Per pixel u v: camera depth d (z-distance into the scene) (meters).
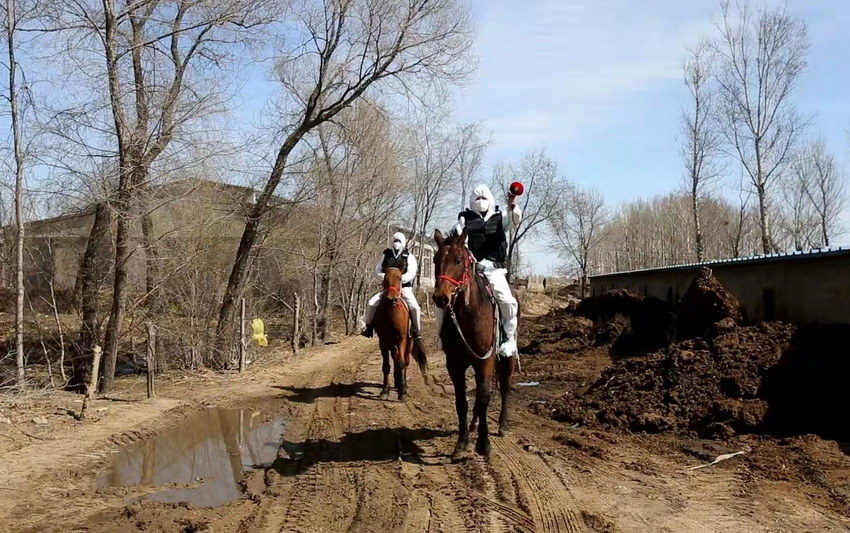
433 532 5.54
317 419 10.42
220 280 17.12
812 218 39.44
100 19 12.30
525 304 44.34
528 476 6.98
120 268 12.35
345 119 24.20
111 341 12.40
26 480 7.07
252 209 16.92
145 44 12.68
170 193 13.34
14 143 11.27
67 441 8.68
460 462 7.60
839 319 9.53
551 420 9.77
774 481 6.62
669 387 9.43
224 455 8.59
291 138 17.23
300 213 21.83
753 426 8.13
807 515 5.73
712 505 6.05
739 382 8.78
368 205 27.83
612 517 5.79
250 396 12.60
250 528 5.68
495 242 8.15
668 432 8.61
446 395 12.23
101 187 11.92
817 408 8.02
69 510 6.26
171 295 16.03
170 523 5.83
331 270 24.64
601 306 18.61
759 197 27.45
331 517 5.96
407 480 7.00
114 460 8.27
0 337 15.20
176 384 13.77
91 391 10.06
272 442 9.25
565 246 48.53
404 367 11.69
